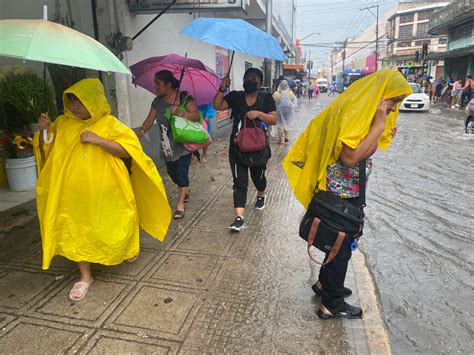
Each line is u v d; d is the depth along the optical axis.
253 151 4.23
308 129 2.83
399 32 54.44
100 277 3.38
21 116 5.59
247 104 4.23
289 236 4.34
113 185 3.00
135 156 3.05
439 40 49.78
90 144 2.91
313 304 3.09
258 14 12.78
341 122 2.42
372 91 2.40
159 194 3.37
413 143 10.81
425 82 29.06
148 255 3.82
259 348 2.58
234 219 4.81
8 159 5.44
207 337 2.67
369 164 2.63
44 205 3.03
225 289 3.26
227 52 12.36
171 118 4.46
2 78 5.38
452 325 3.08
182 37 8.47
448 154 9.30
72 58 2.38
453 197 6.13
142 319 2.83
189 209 5.14
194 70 5.07
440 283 3.68
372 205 5.78
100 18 5.75
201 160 7.72
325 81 69.75
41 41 2.36
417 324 3.09
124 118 6.19
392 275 3.82
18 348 2.51
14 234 4.17
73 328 2.71
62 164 2.88
